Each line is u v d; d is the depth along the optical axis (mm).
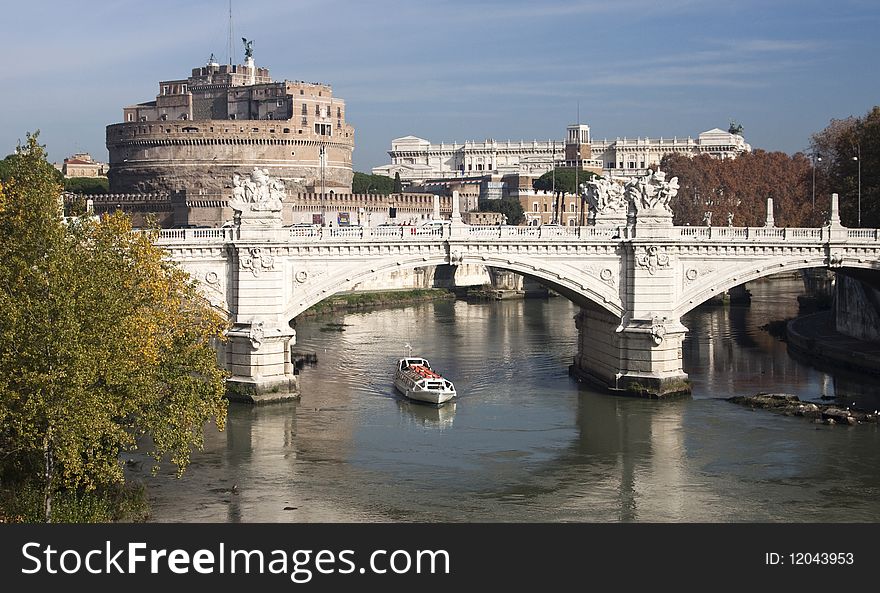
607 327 94938
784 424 81938
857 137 124375
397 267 89375
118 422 59719
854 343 110500
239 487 65875
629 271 91562
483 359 113625
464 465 71375
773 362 109750
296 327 143250
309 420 83125
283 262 88250
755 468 70625
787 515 61625
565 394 93438
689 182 188000
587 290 91562
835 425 81500
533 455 73812
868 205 119500
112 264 55906
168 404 57906
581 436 78812
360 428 80938
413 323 149750
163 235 87875
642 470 70312
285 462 71500
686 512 62250
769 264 91938
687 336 130125
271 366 88562
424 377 91250
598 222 99062
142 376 54531
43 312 50156
